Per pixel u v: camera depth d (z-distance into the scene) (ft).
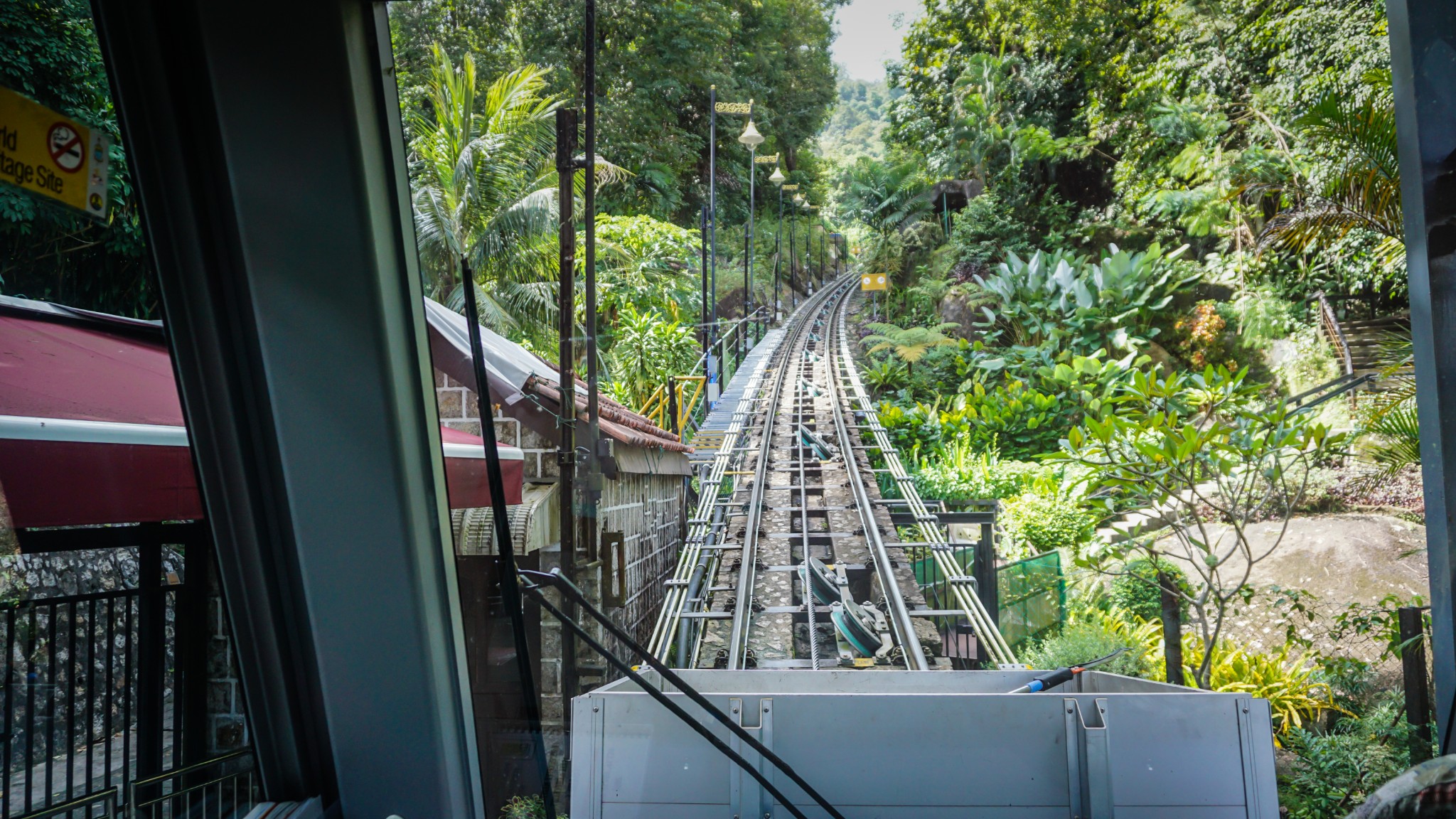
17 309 8.29
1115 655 7.41
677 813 6.31
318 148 5.90
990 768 6.25
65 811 6.84
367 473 6.44
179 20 5.86
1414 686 6.49
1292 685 6.89
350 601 6.70
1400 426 7.09
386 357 6.29
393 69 6.32
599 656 12.49
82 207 5.71
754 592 24.48
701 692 7.50
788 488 38.32
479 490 8.04
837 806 6.30
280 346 6.29
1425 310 5.76
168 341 6.38
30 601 8.39
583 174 8.34
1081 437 9.81
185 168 6.04
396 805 7.05
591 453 11.74
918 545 21.48
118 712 9.17
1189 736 6.15
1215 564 7.73
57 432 6.34
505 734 7.44
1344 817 5.99
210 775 7.68
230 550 6.68
